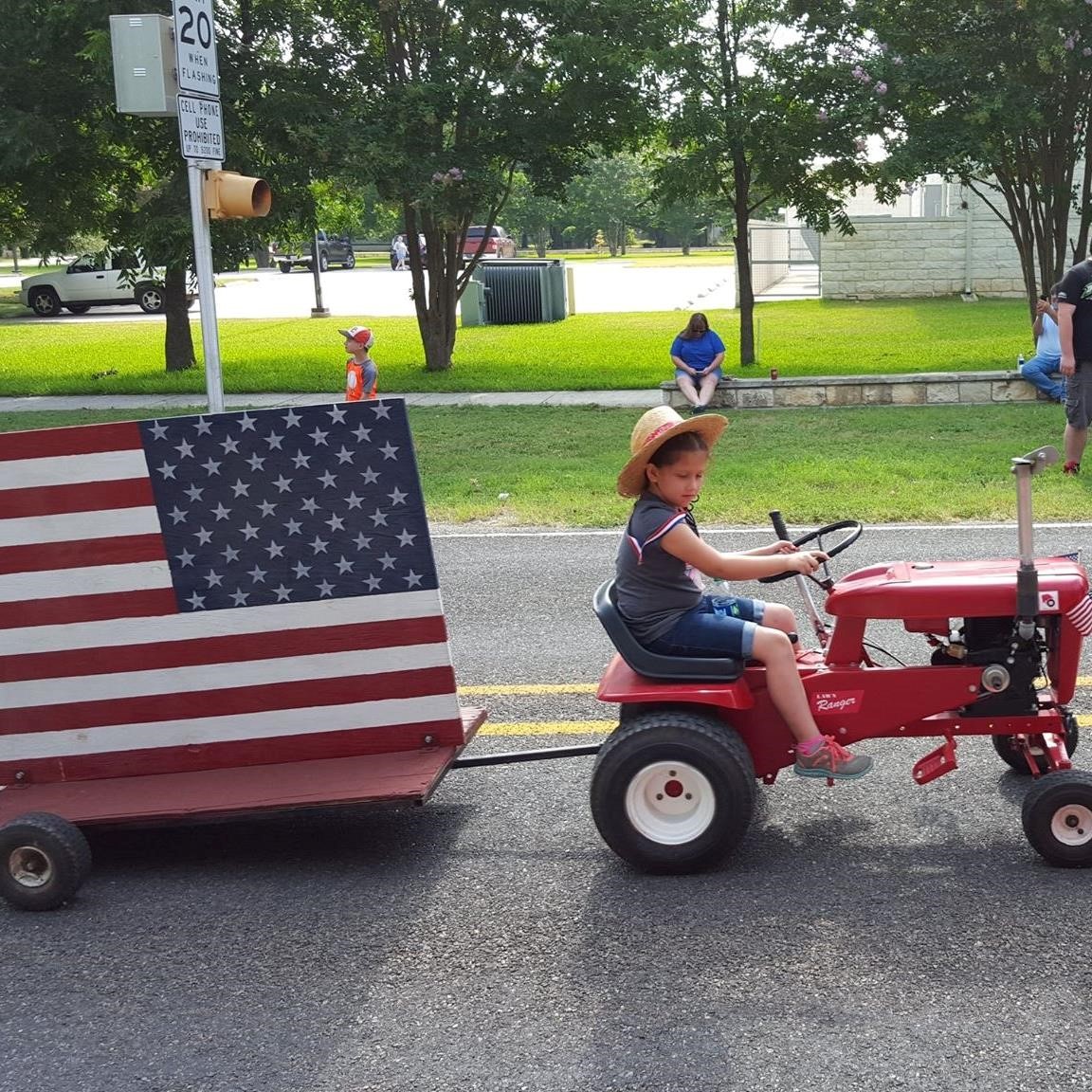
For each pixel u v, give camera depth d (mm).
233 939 4418
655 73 17844
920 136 17391
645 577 4762
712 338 16578
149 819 4789
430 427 15773
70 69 18609
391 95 18297
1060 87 17484
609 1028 3752
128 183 21391
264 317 36344
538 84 18391
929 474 11695
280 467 4926
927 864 4711
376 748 5133
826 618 7766
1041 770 5148
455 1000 3955
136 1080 3629
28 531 5012
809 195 19172
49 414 17844
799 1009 3799
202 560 5004
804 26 18047
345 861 5023
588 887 4668
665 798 4703
